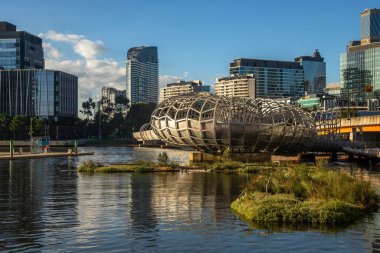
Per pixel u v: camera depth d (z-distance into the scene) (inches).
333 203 1342.3
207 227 1219.2
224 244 1053.2
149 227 1225.4
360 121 5413.4
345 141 4899.1
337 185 1521.9
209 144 4087.1
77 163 3885.3
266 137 4023.1
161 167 3088.1
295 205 1338.6
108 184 2217.0
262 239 1095.0
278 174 1755.7
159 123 4507.9
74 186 2144.4
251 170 2883.9
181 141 4330.7
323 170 1844.2
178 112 4318.4
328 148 4574.3
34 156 4722.0
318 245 1043.9
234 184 2194.9
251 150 4097.0
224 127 3929.6
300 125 4207.7
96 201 1673.2
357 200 1470.2
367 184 1552.7
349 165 3700.8
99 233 1162.0
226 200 1684.3
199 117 4005.9
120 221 1304.1
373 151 4008.4
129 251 1001.5
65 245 1050.1
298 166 1878.7
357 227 1208.8
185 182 2292.1
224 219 1318.9
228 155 3705.7
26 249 1017.5
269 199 1423.5
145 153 6422.2
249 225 1240.2
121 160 4488.2
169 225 1247.5
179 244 1055.0
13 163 3870.6
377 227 1208.8
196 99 4222.4
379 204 1530.5
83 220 1321.4
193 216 1368.1
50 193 1902.1
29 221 1311.5
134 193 1882.4
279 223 1259.8
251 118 4109.3
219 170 2950.3
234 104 4084.6
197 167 3088.1
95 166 3117.6
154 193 1878.7
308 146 4458.7
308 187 1571.1
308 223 1257.4
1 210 1492.4
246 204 1437.0
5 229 1209.4
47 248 1024.9
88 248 1026.1
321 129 5620.1
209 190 1969.7
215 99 4104.3
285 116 4220.0
